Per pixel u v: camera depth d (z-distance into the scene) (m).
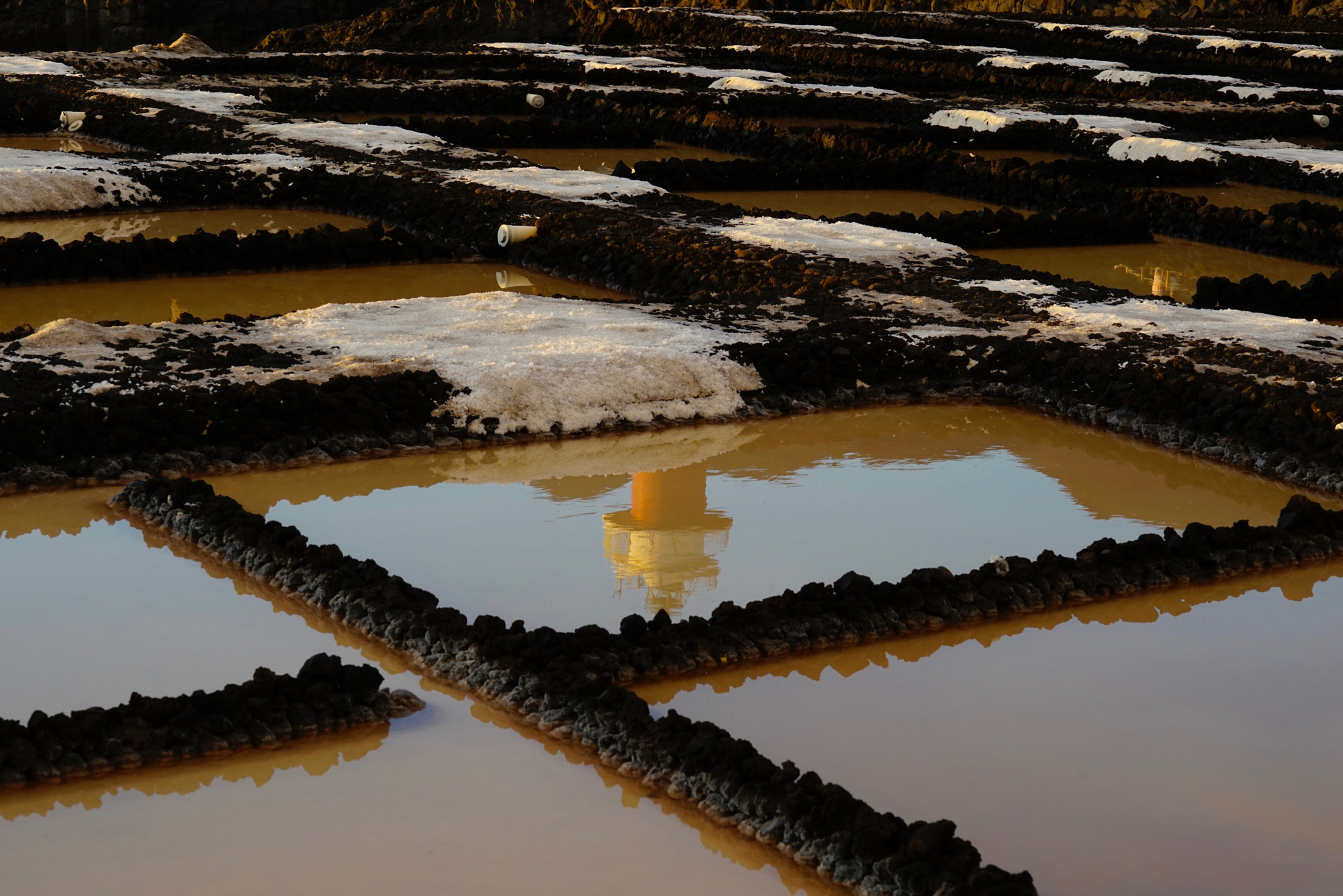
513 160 26.58
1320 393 14.29
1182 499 12.54
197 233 19.61
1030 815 7.39
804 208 26.31
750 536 11.13
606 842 6.98
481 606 9.64
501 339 14.78
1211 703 8.80
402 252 20.64
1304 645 9.72
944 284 18.52
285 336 14.63
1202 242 24.81
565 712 8.06
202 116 30.22
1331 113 37.91
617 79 42.03
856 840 6.66
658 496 11.93
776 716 8.41
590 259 19.97
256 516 10.51
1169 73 48.47
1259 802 7.62
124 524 10.83
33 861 6.67
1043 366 15.47
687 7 64.12
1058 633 9.80
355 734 7.95
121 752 7.50
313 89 36.88
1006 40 55.28
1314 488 12.92
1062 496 12.48
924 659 9.30
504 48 48.56
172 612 9.37
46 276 18.52
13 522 10.77
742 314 16.59
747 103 36.59
